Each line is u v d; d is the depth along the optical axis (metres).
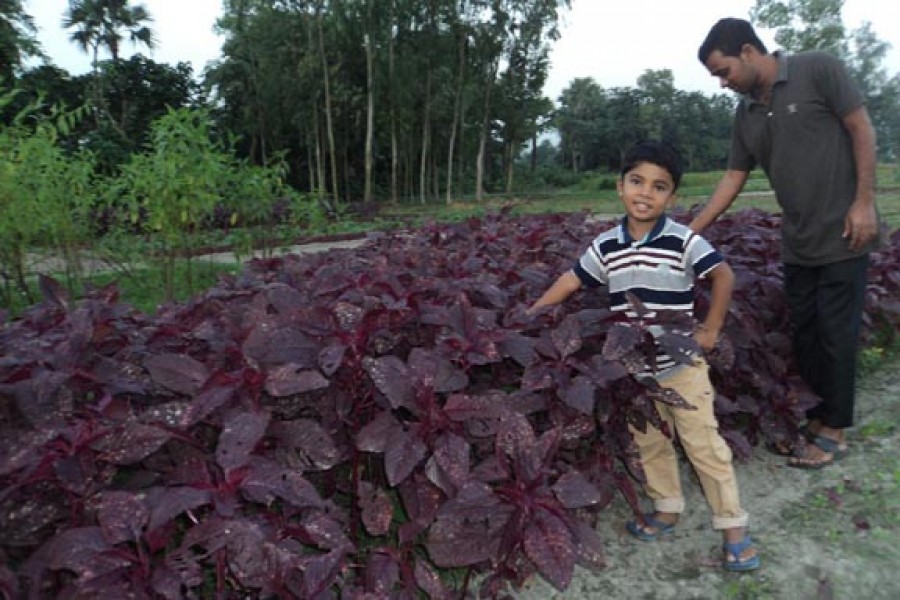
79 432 1.58
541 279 2.89
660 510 2.63
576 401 2.00
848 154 2.98
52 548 1.42
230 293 2.92
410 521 1.98
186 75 40.97
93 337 2.11
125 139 33.38
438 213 30.84
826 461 3.10
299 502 1.58
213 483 1.67
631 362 2.19
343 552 1.57
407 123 40.81
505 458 1.87
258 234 8.75
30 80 32.09
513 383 2.51
